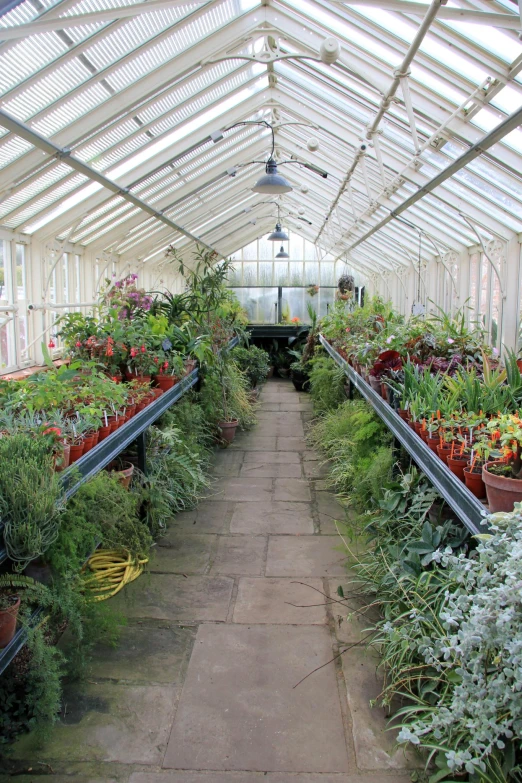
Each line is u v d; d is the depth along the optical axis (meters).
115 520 2.72
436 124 4.43
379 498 3.64
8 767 2.01
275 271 14.72
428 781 1.92
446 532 2.65
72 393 3.03
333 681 2.44
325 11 3.87
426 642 2.09
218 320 7.23
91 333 4.50
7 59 3.04
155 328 5.14
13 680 2.16
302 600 3.08
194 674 2.49
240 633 2.79
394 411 3.64
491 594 1.58
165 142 5.65
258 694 2.37
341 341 7.21
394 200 6.80
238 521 4.20
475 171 4.64
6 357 5.29
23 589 2.08
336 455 5.26
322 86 5.23
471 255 7.13
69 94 3.63
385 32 3.73
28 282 5.58
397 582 2.49
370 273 13.91
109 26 3.28
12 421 2.61
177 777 1.97
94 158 4.70
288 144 7.93
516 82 3.45
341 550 3.65
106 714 2.26
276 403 9.04
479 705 1.62
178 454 4.71
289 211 12.34
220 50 4.32
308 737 2.14
